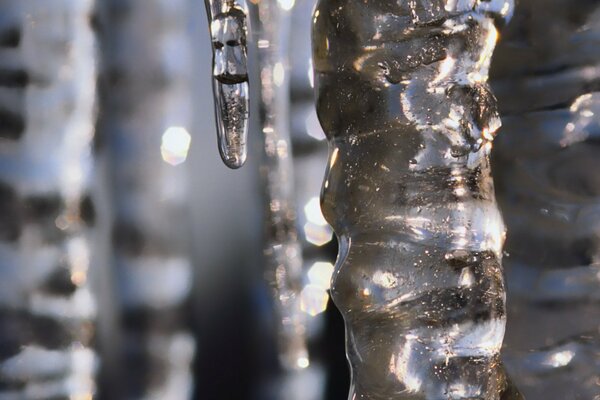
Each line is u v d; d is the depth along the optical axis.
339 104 0.52
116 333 0.94
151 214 0.97
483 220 0.51
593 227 0.55
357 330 0.51
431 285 0.51
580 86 0.55
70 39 0.89
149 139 0.97
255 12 0.73
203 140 1.05
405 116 0.51
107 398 0.91
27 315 0.84
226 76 0.51
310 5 0.79
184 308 0.99
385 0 0.51
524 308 0.56
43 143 0.88
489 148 0.52
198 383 1.02
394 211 0.51
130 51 0.96
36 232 0.86
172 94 0.98
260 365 1.00
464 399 0.51
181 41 1.00
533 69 0.55
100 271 0.91
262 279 0.99
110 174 0.95
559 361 0.55
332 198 0.52
